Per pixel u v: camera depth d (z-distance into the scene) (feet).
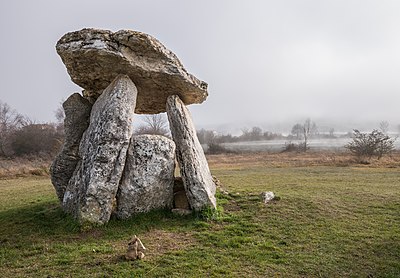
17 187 59.98
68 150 37.24
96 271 20.27
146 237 26.30
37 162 117.39
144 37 31.40
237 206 35.24
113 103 31.65
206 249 23.93
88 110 38.65
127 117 31.68
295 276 20.11
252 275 20.06
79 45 30.63
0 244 25.43
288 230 27.99
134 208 30.58
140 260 21.71
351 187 48.03
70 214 30.81
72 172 36.99
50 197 45.91
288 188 47.80
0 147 145.28
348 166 88.07
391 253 23.52
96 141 30.45
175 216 31.35
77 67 33.45
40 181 71.20
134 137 32.30
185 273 20.11
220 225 29.37
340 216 31.86
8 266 21.44
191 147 34.14
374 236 26.61
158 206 32.09
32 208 37.22
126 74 34.12
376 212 33.35
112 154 29.94
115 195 29.99
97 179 28.94
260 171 79.97
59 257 22.40
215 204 33.01
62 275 19.86
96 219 28.30
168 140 33.30
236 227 28.55
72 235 26.71
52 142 147.23
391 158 106.52
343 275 20.33
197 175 32.40
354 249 24.13
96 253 22.99
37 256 22.89
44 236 26.71
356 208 34.65
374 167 84.38
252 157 135.85
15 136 152.35
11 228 29.07
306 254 23.22
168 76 34.86
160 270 20.35
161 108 44.16
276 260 22.18
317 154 137.18
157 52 32.96
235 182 57.16
